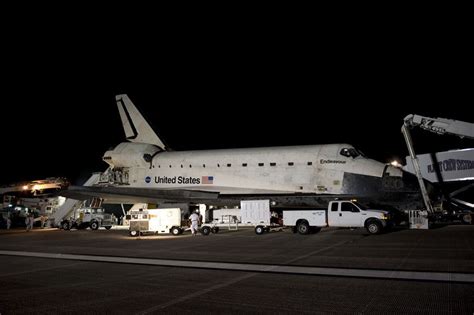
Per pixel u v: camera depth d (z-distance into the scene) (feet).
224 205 84.02
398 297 21.21
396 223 76.07
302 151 76.59
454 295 21.36
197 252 42.63
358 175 70.64
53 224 104.68
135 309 20.10
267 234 65.72
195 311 19.51
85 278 28.99
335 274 27.99
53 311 20.06
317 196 72.90
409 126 67.62
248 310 19.52
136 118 104.63
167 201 87.81
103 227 100.07
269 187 76.74
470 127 61.72
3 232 92.07
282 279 26.89
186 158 87.15
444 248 39.70
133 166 92.02
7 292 24.66
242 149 83.71
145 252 43.86
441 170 84.74
